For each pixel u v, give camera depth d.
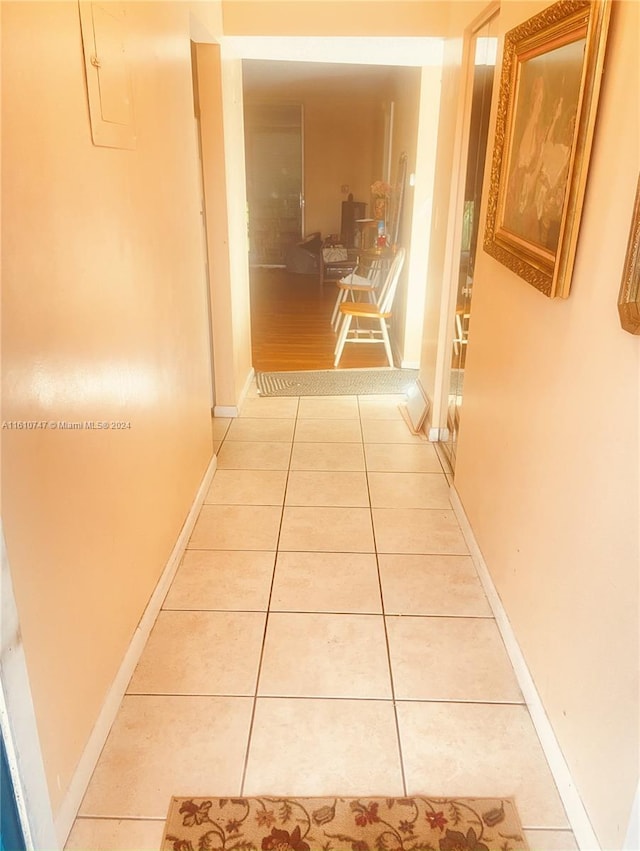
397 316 5.24
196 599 2.19
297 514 2.76
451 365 3.32
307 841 1.40
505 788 1.52
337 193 9.19
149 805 1.47
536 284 1.61
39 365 1.21
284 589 2.25
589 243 1.37
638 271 1.10
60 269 1.29
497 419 2.13
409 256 4.63
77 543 1.42
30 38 1.16
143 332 1.89
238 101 3.76
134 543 1.85
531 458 1.76
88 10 1.42
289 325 6.16
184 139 2.41
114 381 1.63
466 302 3.00
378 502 2.87
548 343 1.63
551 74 1.55
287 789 1.51
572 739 1.45
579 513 1.41
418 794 1.51
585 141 1.34
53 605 1.30
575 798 1.41
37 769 1.17
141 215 1.86
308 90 8.05
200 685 1.82
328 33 3.19
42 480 1.23
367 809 1.46
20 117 1.12
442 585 2.29
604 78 1.29
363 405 4.09
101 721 1.60
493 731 1.68
